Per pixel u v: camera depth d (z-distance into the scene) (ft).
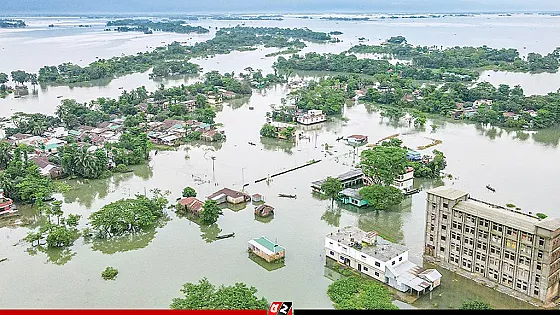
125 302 351.46
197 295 338.34
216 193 541.75
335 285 367.45
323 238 453.58
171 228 477.36
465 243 392.47
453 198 395.34
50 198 548.31
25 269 403.75
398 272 373.61
